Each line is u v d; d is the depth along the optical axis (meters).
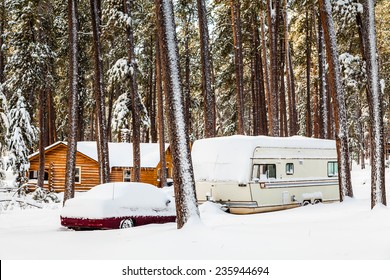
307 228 9.67
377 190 12.38
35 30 30.25
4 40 33.34
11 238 10.43
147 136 50.16
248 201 16.03
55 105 43.12
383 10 38.12
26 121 26.72
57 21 33.38
